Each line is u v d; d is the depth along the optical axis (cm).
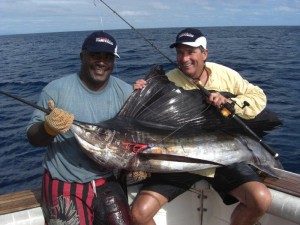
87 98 239
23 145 628
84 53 234
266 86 1044
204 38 293
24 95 1080
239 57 1919
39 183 491
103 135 230
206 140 267
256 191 244
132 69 1478
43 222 239
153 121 261
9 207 239
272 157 291
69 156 232
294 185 254
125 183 260
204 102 277
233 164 268
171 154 252
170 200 268
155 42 3369
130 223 237
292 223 242
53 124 204
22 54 2822
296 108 766
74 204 228
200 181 278
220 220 285
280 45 3023
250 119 296
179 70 304
